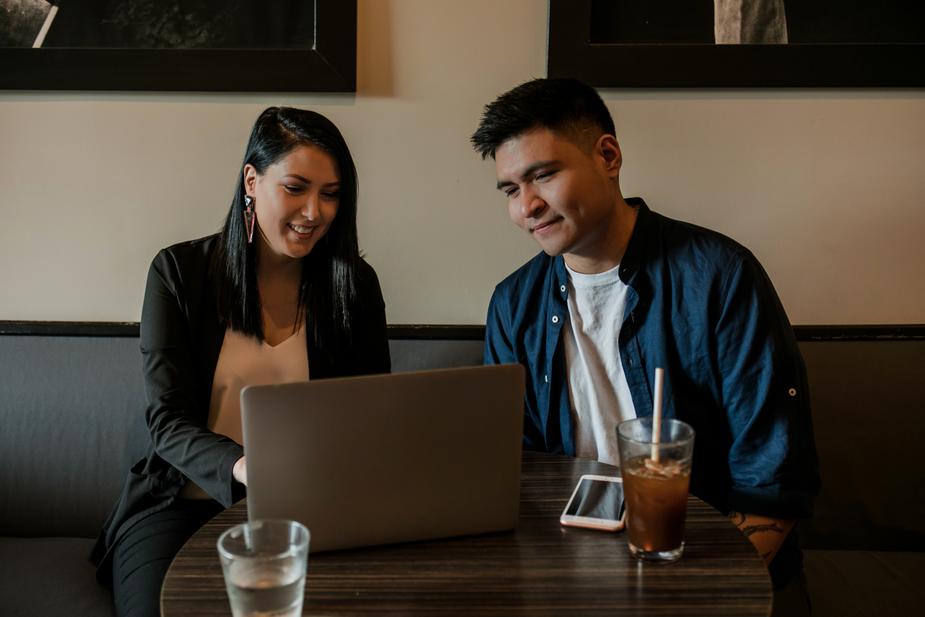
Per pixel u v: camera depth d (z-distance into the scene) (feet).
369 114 5.66
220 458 3.96
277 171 4.44
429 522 3.10
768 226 5.71
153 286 4.76
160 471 4.63
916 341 5.45
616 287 4.42
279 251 4.57
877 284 5.75
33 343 5.50
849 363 5.38
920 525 5.24
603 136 4.16
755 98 5.59
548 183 4.04
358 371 5.08
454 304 5.87
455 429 3.03
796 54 5.46
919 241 5.71
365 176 5.73
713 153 5.65
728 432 4.30
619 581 2.83
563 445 4.58
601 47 5.46
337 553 3.06
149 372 4.57
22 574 4.70
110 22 5.52
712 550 3.04
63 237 5.78
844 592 4.61
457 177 5.73
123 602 4.02
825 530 5.26
